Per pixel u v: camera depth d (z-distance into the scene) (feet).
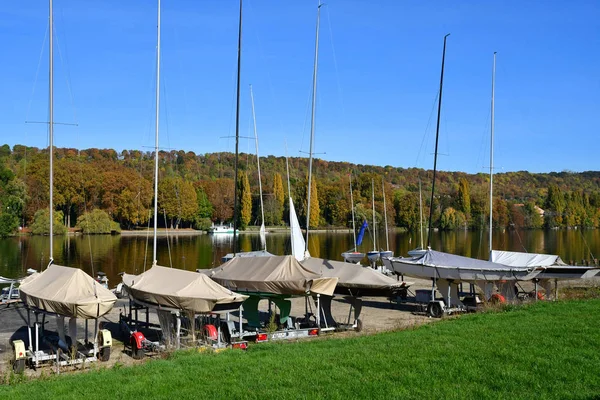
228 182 349.82
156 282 57.67
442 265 79.30
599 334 46.21
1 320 70.33
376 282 64.23
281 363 40.32
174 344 52.24
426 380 34.68
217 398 32.40
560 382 33.58
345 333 62.18
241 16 101.09
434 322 61.31
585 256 183.11
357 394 32.35
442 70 111.86
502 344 43.60
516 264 88.53
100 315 49.90
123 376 38.73
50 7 79.15
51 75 79.51
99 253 187.01
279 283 60.54
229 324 57.11
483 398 31.14
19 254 176.65
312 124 102.94
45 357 48.26
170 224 325.83
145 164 356.59
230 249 212.84
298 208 311.88
